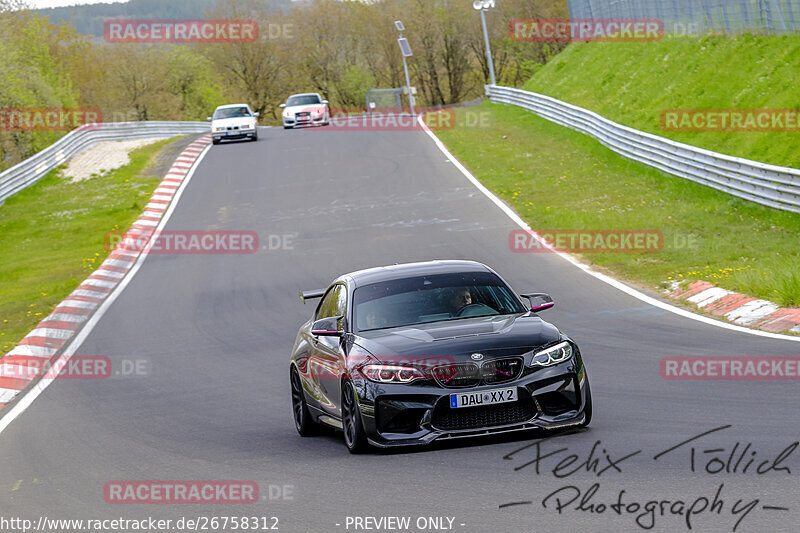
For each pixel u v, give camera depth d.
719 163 37.19
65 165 67.06
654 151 43.91
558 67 77.38
